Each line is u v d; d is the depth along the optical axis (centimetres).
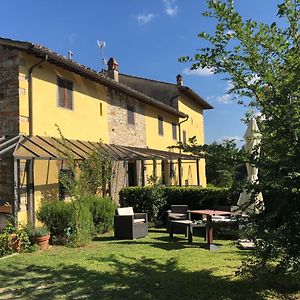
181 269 783
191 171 2872
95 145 1627
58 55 1333
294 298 596
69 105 1516
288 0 498
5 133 1262
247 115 574
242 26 517
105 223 1288
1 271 773
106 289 651
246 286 659
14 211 1120
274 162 503
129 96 2020
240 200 684
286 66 509
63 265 818
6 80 1268
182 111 2911
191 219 1350
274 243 491
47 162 1347
